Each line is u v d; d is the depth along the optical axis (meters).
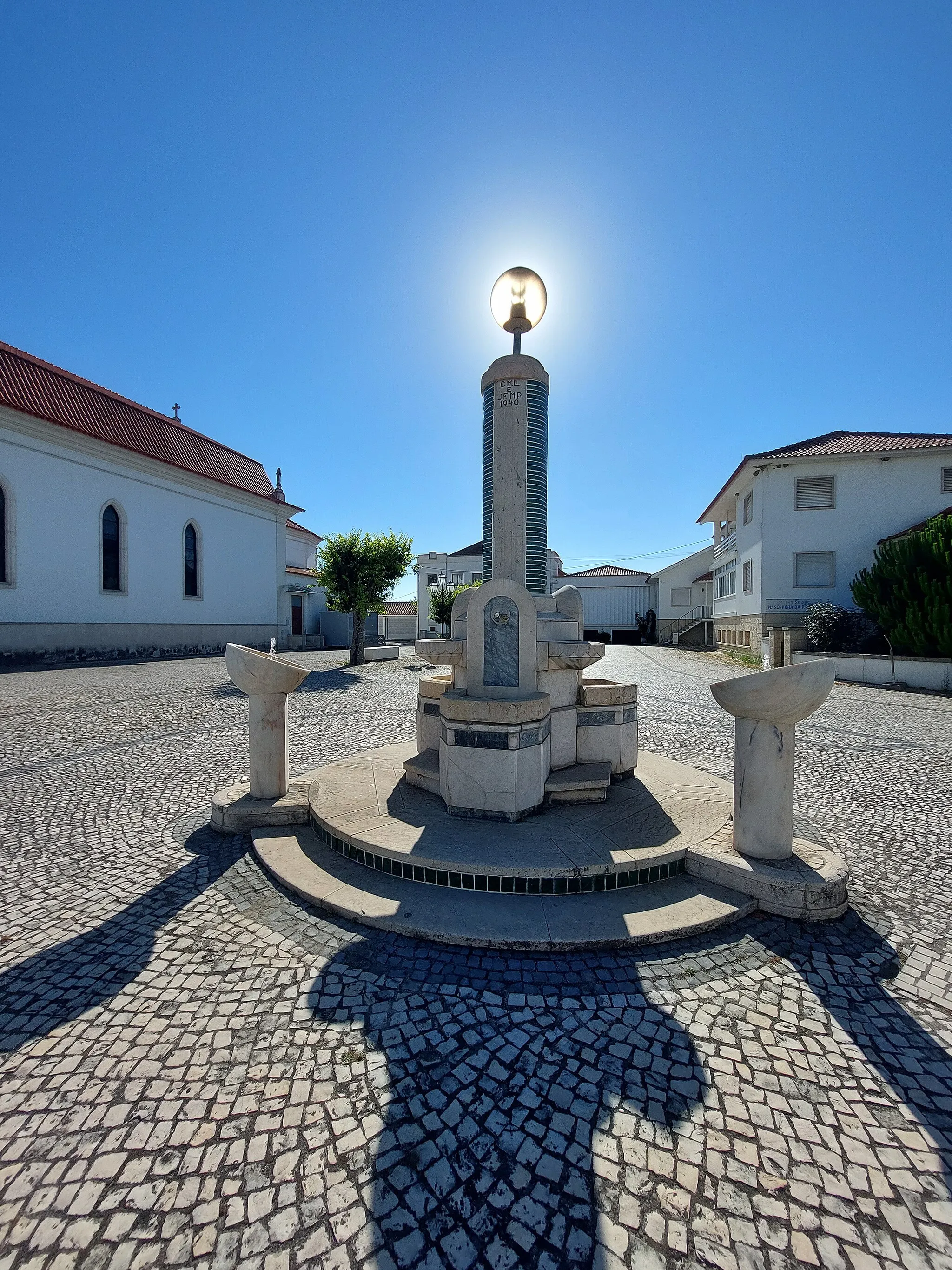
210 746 6.76
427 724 4.81
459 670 4.42
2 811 4.58
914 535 14.40
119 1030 2.12
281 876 3.28
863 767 6.18
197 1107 1.77
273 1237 1.38
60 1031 2.11
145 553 19.75
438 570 35.88
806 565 18.55
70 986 2.38
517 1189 1.50
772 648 17.41
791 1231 1.40
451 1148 1.62
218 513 23.23
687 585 33.75
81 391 19.88
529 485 4.50
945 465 17.45
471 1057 1.98
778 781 3.14
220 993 2.33
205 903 3.09
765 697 3.00
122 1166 1.57
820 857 3.21
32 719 8.12
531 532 4.55
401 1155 1.60
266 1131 1.68
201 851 3.79
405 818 3.75
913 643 13.68
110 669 14.82
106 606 18.30
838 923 2.91
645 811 3.92
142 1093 1.83
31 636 16.14
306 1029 2.12
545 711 3.86
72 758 6.18
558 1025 2.14
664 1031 2.12
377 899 2.97
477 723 3.66
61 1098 1.80
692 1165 1.57
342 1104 1.77
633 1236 1.38
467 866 3.05
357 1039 2.06
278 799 4.21
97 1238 1.38
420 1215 1.43
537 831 3.52
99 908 3.04
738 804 3.26
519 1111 1.75
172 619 20.91
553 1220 1.42
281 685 4.20
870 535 17.95
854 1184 1.52
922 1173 1.56
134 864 3.60
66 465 17.09
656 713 9.62
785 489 18.56
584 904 2.92
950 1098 1.83
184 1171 1.55
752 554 20.06
